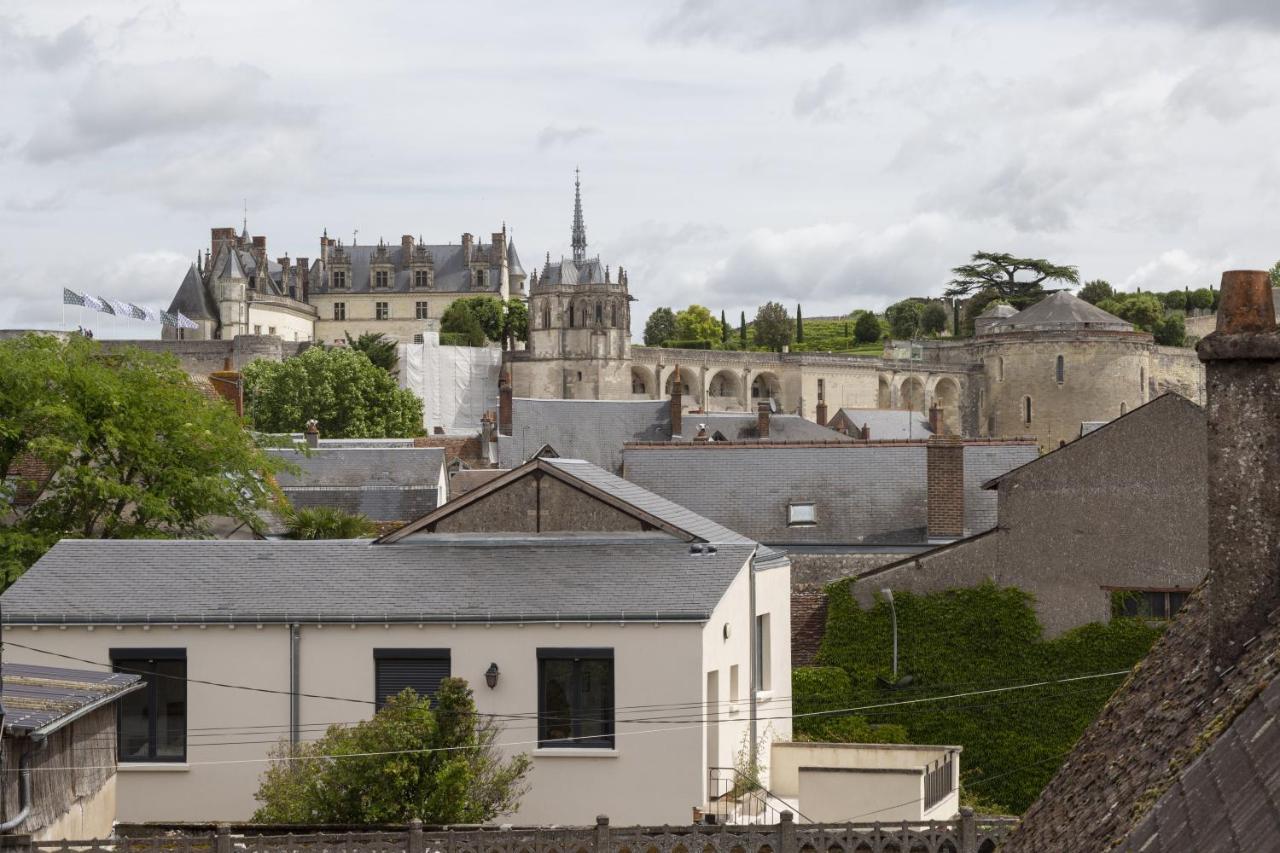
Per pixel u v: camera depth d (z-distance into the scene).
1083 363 172.00
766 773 31.42
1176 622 12.12
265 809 24.98
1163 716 10.77
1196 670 10.88
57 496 42.09
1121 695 12.16
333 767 24.36
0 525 41.78
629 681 27.14
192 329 189.88
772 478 53.97
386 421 132.50
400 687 27.78
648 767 26.98
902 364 186.25
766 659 32.38
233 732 27.86
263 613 27.91
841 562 43.78
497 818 26.39
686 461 55.03
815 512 52.69
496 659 27.53
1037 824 11.72
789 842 20.47
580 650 27.30
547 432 103.31
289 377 131.25
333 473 62.38
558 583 28.48
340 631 27.88
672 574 28.64
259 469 45.94
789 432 105.69
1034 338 174.12
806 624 41.06
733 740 29.06
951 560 40.06
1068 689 38.66
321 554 30.28
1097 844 9.86
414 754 24.41
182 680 28.02
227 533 48.25
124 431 42.28
